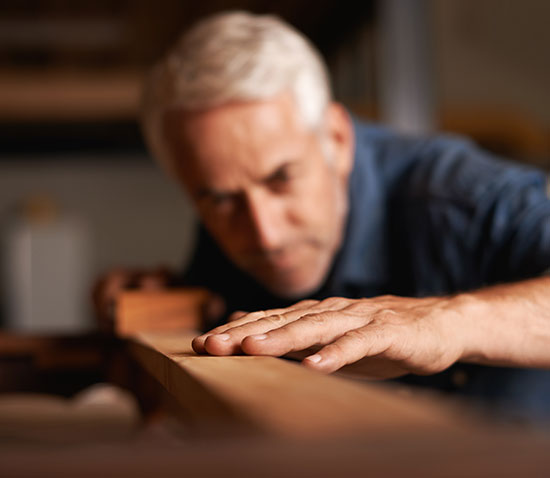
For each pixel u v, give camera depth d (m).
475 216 0.93
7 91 2.97
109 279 1.12
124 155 4.41
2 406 0.96
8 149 4.05
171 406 0.40
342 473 0.12
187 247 4.75
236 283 1.28
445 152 1.10
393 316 0.47
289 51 0.95
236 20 0.96
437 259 0.99
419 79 2.08
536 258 0.81
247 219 0.96
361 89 2.35
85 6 2.20
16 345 0.88
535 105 4.52
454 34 4.42
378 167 1.13
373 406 0.18
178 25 2.41
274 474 0.12
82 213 4.63
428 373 0.47
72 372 0.89
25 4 2.17
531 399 0.94
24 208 4.53
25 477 0.13
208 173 0.93
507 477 0.12
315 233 0.99
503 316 0.52
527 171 0.95
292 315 0.46
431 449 0.13
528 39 4.45
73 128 3.67
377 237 1.09
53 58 2.81
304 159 0.95
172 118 0.93
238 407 0.18
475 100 4.48
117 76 3.01
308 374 0.26
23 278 4.35
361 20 2.22
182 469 0.13
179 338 0.56
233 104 0.90
